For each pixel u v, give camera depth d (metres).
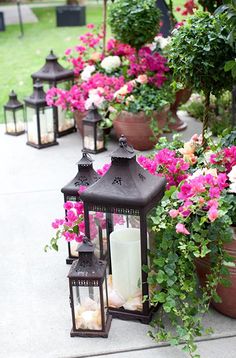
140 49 6.27
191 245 2.88
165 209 3.10
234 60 3.80
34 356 2.95
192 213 3.03
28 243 4.10
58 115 6.27
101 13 16.83
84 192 3.07
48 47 12.61
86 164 3.63
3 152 5.93
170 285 2.91
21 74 10.41
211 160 3.39
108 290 3.25
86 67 6.28
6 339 3.10
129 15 5.71
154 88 5.87
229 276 2.98
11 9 17.86
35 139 5.99
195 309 2.92
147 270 3.05
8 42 13.36
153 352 2.95
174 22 6.70
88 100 5.70
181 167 3.48
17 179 5.24
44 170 5.43
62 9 14.87
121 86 5.85
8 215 4.54
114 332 3.11
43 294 3.49
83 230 3.44
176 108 6.35
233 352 2.93
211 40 3.82
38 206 4.68
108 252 3.35
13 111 6.32
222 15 3.73
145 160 3.60
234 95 5.68
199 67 3.94
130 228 3.22
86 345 3.02
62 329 3.16
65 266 3.78
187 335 2.80
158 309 3.26
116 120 5.72
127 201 2.97
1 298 3.47
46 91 6.41
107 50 6.71
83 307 3.06
